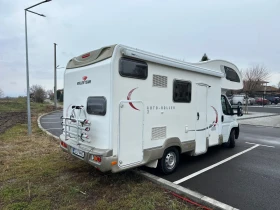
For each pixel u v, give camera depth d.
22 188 3.55
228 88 6.30
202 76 5.18
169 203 3.21
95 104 3.65
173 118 4.43
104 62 3.49
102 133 3.49
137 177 4.10
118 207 3.03
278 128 12.08
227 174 4.57
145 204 3.12
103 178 4.01
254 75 26.31
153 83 3.99
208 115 5.45
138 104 3.74
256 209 3.16
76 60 4.36
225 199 3.44
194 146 4.99
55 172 4.27
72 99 4.41
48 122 12.81
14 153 5.51
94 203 3.14
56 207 3.03
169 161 4.46
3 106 24.34
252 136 9.40
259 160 5.64
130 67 3.60
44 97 35.38
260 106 30.23
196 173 4.59
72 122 4.32
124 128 3.53
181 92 4.59
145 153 3.89
